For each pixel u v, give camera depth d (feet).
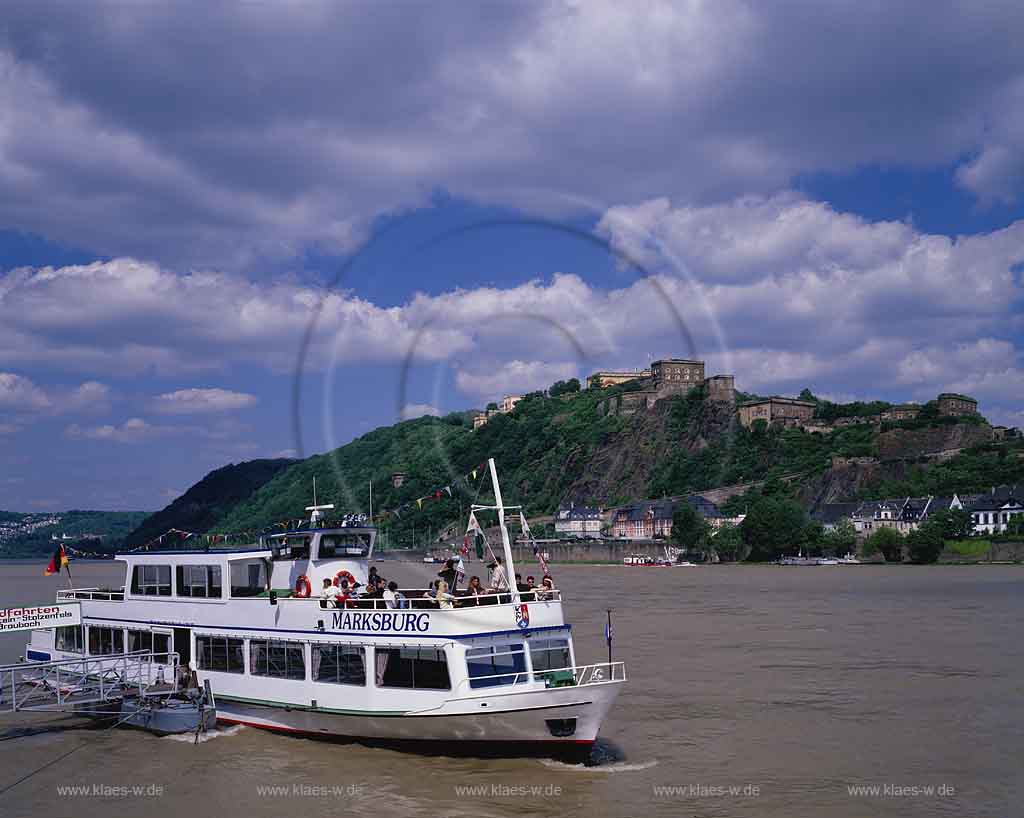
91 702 123.24
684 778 99.96
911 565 606.14
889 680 155.74
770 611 280.72
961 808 91.04
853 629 229.45
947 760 107.14
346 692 107.34
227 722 120.26
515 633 102.27
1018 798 94.17
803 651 190.49
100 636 137.59
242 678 117.60
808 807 91.40
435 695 100.83
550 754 101.50
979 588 375.86
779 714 130.82
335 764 102.94
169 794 94.84
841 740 116.57
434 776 98.32
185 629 124.77
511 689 99.71
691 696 143.43
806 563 638.94
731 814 88.53
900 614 265.95
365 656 106.01
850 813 89.66
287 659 113.39
